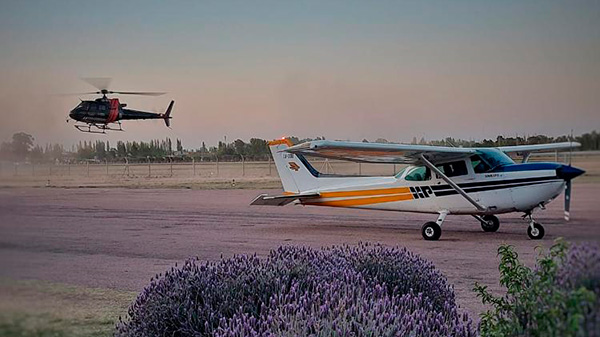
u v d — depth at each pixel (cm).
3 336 362
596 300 231
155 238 1336
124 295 675
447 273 851
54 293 450
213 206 2312
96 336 469
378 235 1387
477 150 1267
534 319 306
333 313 392
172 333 451
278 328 372
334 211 2081
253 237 1364
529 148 1273
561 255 266
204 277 489
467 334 402
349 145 1181
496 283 768
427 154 1270
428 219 1766
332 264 534
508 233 1352
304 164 1562
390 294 511
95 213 1973
